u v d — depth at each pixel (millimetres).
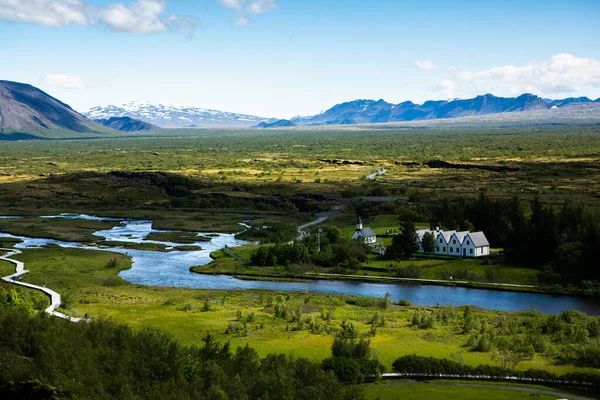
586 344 123312
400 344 123438
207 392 87438
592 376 103062
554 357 117562
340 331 130875
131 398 83438
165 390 86688
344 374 103750
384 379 107062
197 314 145250
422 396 98062
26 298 145375
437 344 124250
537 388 103062
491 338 128125
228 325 132125
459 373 107812
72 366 89125
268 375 93375
